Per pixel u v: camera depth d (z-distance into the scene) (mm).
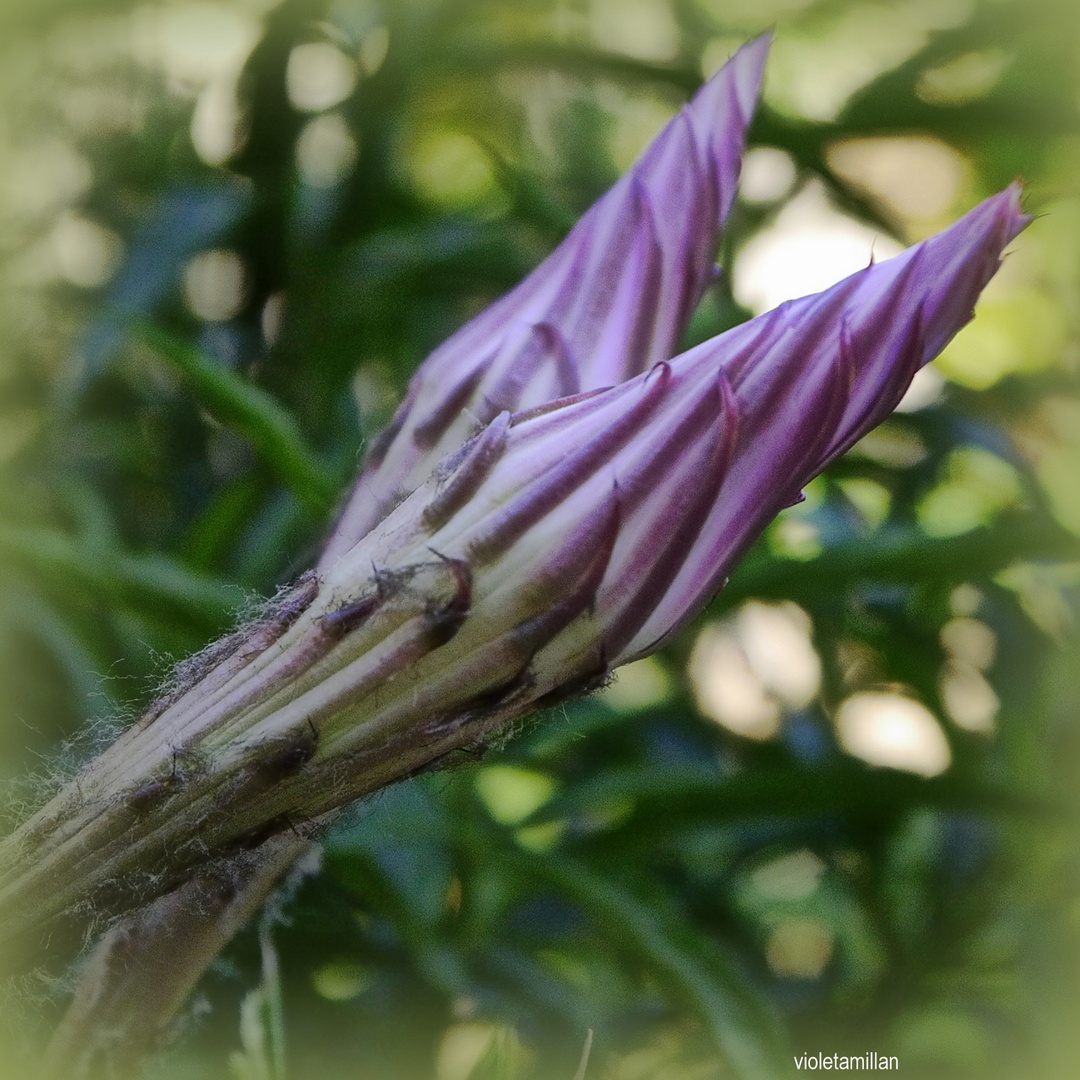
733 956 1048
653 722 1126
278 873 798
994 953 1109
